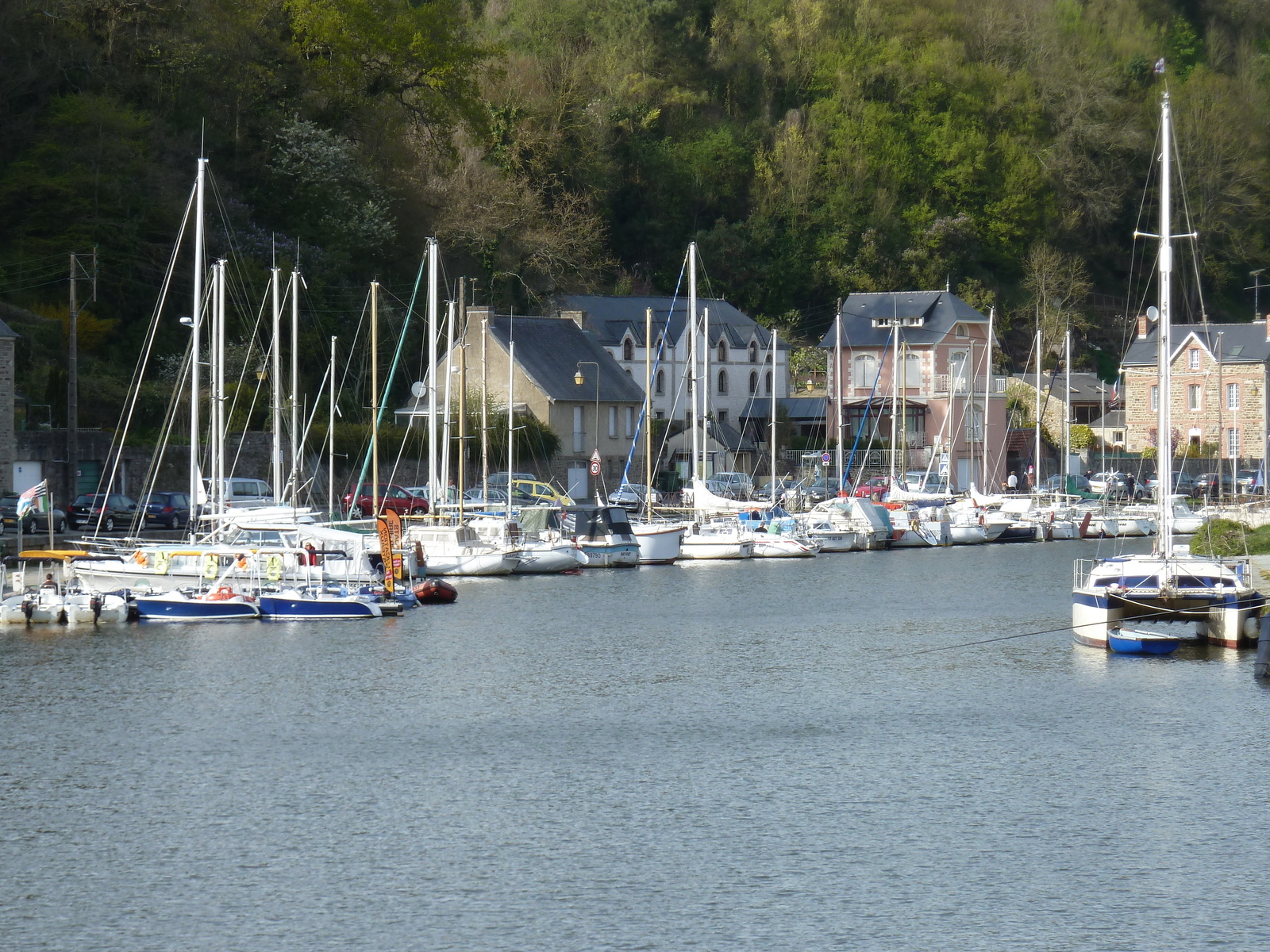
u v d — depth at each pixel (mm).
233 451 195250
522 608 129125
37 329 196000
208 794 65938
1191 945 48375
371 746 74938
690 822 61531
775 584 153500
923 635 114062
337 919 50812
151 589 120562
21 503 119000
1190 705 83938
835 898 52531
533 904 52062
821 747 74750
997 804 63969
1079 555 193500
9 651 102188
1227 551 157625
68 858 57094
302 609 118750
